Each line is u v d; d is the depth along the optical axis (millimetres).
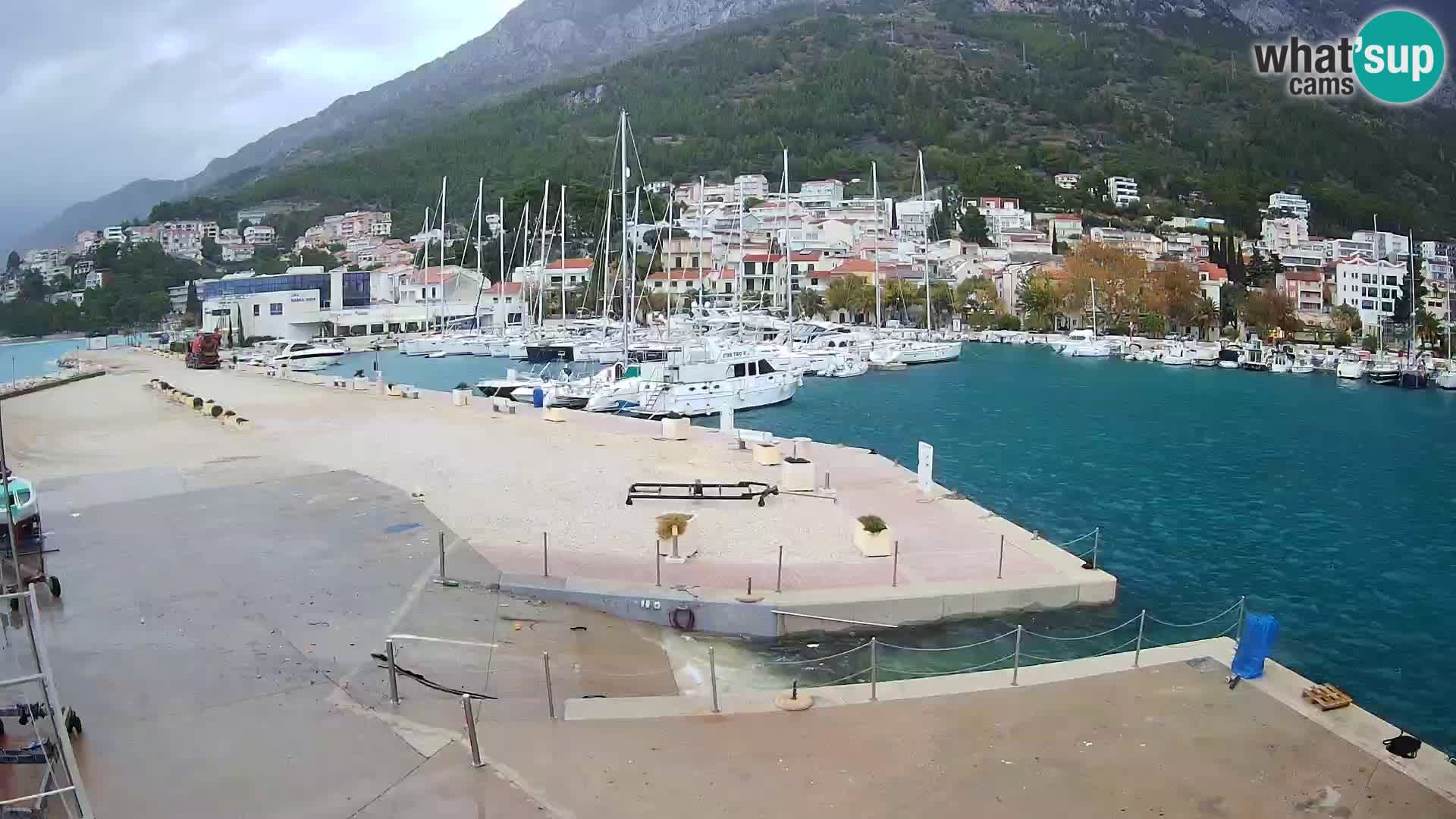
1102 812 10742
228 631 16828
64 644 16031
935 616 20062
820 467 34531
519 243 185000
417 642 16656
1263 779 11523
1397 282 168625
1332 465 46906
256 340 146875
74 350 146125
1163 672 14930
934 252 188250
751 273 166875
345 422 47094
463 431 43531
